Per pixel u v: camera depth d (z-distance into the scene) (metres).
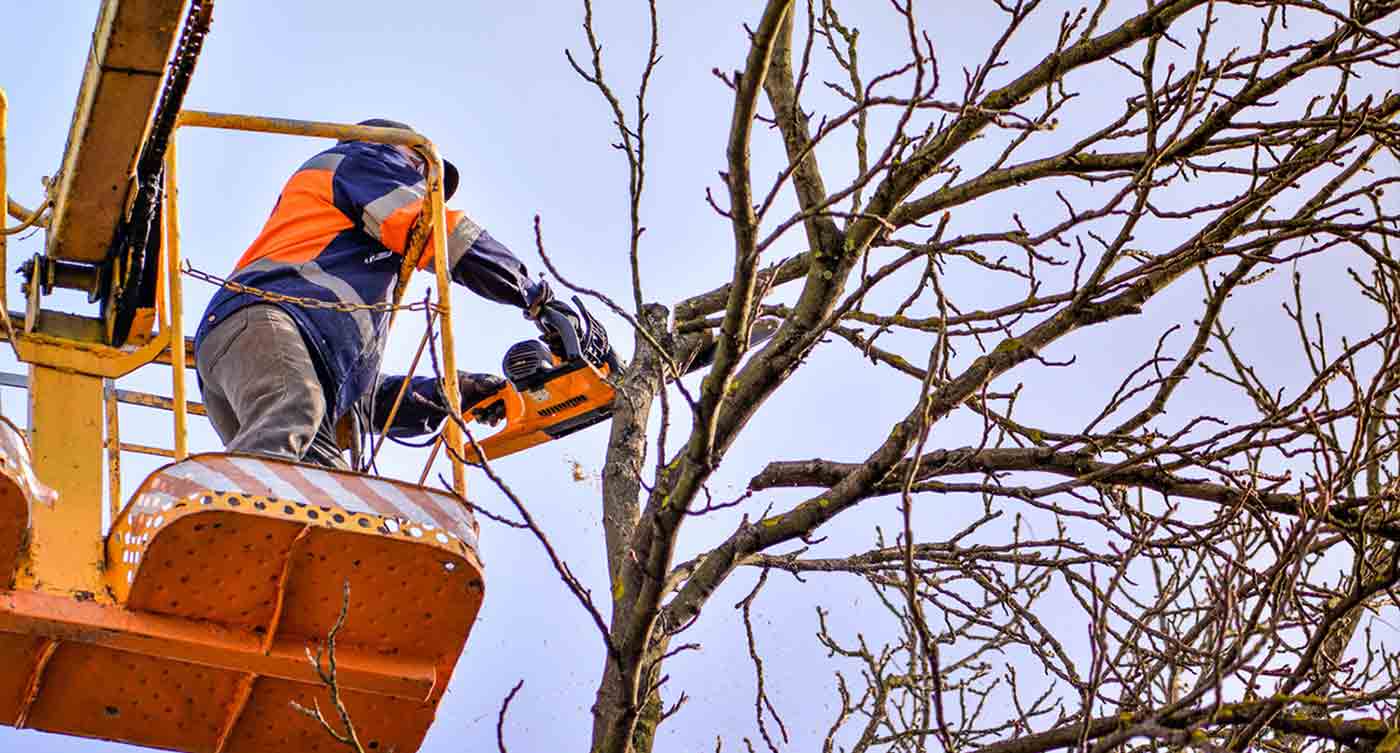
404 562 7.64
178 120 8.63
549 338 9.73
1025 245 7.20
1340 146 7.59
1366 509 7.20
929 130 7.27
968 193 7.89
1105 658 6.35
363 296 8.77
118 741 8.21
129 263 8.91
